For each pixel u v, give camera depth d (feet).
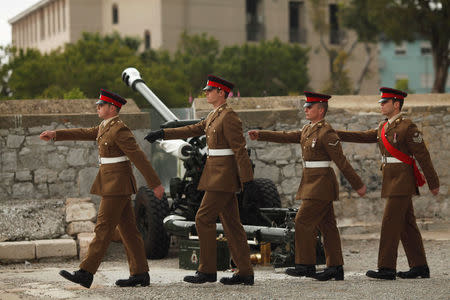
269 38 286.05
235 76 212.84
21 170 70.49
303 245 44.37
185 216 58.95
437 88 152.46
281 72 218.79
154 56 225.56
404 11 145.18
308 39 285.84
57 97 103.86
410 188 44.70
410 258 46.14
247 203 57.88
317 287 40.29
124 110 75.20
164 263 59.31
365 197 73.92
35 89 145.18
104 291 40.14
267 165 73.26
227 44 281.54
